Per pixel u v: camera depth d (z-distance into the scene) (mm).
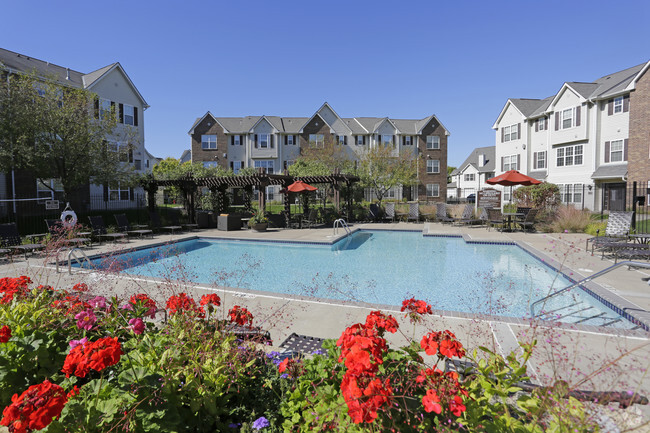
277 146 36844
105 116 15031
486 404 1901
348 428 1691
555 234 13344
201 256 11180
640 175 19984
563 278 7348
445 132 38812
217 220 17125
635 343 3654
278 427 2102
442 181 38969
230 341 2625
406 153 33250
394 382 1950
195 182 17859
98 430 1632
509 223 14594
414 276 8547
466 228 16281
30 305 3055
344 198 22125
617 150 21766
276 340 3973
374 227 17125
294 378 2186
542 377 2473
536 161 27094
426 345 2082
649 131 19547
